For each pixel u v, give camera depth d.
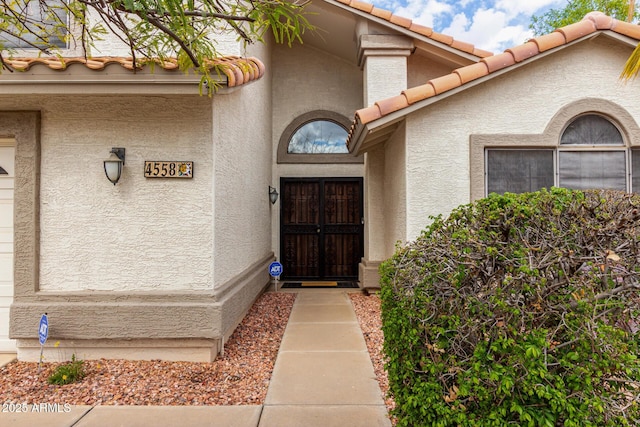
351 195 11.15
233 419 3.57
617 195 2.81
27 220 4.88
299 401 3.93
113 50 5.81
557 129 5.71
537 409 2.18
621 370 2.20
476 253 2.57
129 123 5.00
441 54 8.41
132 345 4.95
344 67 11.23
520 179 5.83
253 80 5.61
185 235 5.02
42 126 4.95
